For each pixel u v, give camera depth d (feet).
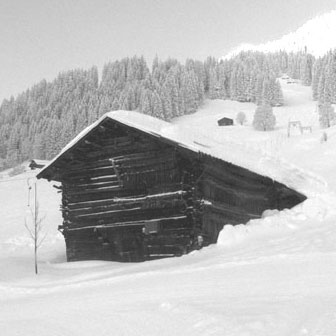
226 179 78.28
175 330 19.99
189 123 465.88
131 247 74.49
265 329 18.52
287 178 91.66
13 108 508.94
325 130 300.61
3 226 149.89
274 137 313.53
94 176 79.97
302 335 17.31
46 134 391.65
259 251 51.75
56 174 82.58
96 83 576.20
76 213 80.84
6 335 21.50
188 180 71.31
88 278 54.80
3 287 51.11
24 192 215.31
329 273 33.32
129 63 595.88
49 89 539.70
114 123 75.46
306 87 653.30
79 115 428.56
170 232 70.79
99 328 21.76
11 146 412.57
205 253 60.29
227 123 425.69
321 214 73.05
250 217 83.76
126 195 76.48
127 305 27.91
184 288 33.14
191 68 626.23
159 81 562.25
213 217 73.72
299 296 25.39
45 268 70.59
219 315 21.34
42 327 22.84
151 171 73.92
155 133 70.54
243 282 33.09
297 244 52.34
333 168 188.65
